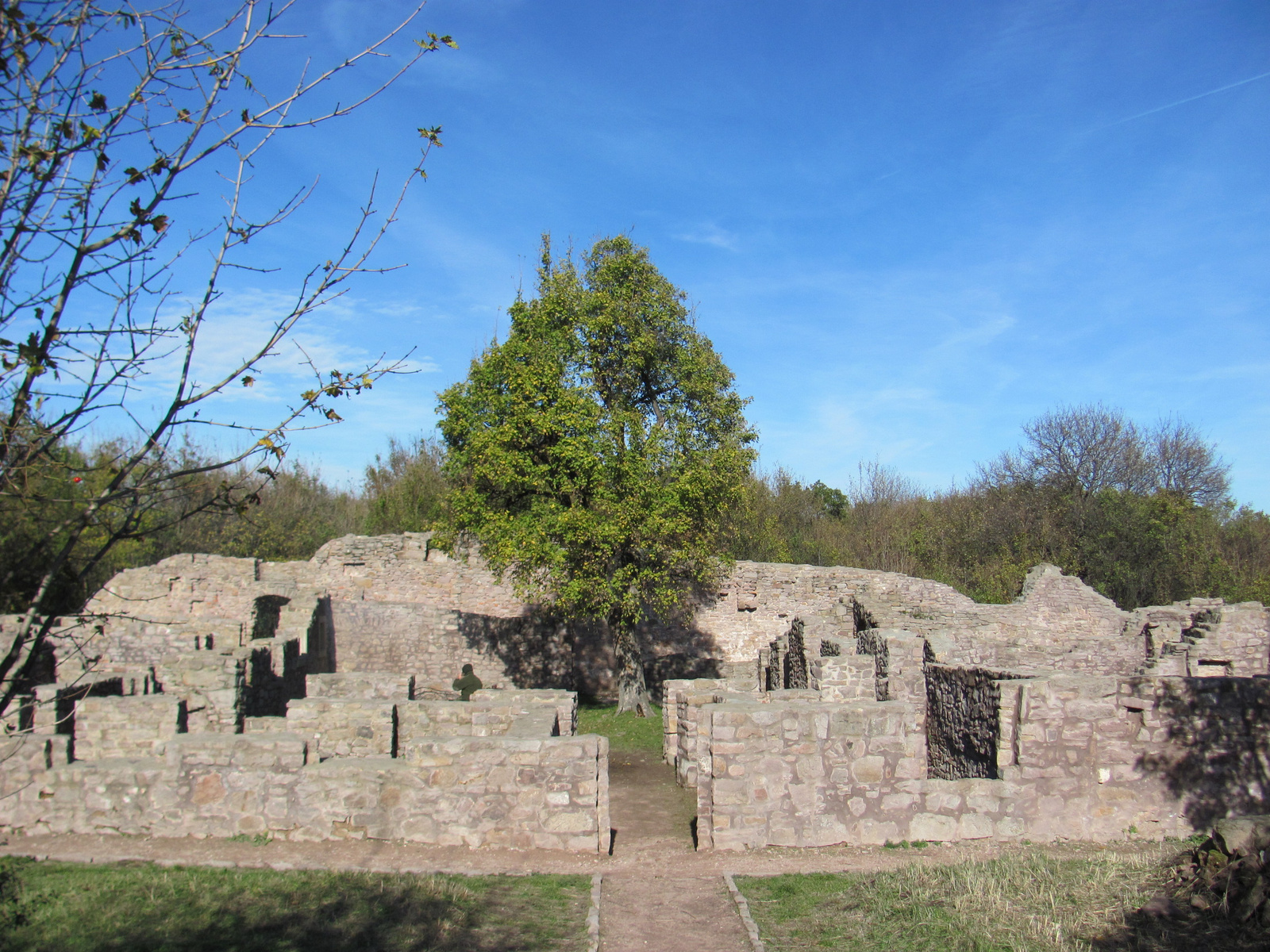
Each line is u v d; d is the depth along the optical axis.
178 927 7.34
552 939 7.54
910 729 10.23
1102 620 24.52
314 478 47.91
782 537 42.31
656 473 20.92
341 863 9.20
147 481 4.03
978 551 40.62
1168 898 7.39
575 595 19.58
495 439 20.14
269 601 23.83
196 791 9.93
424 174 4.50
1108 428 40.81
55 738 10.14
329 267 4.34
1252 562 37.09
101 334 3.94
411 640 26.47
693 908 8.37
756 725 10.11
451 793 9.86
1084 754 10.40
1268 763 10.46
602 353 21.97
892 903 8.02
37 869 8.80
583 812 9.88
